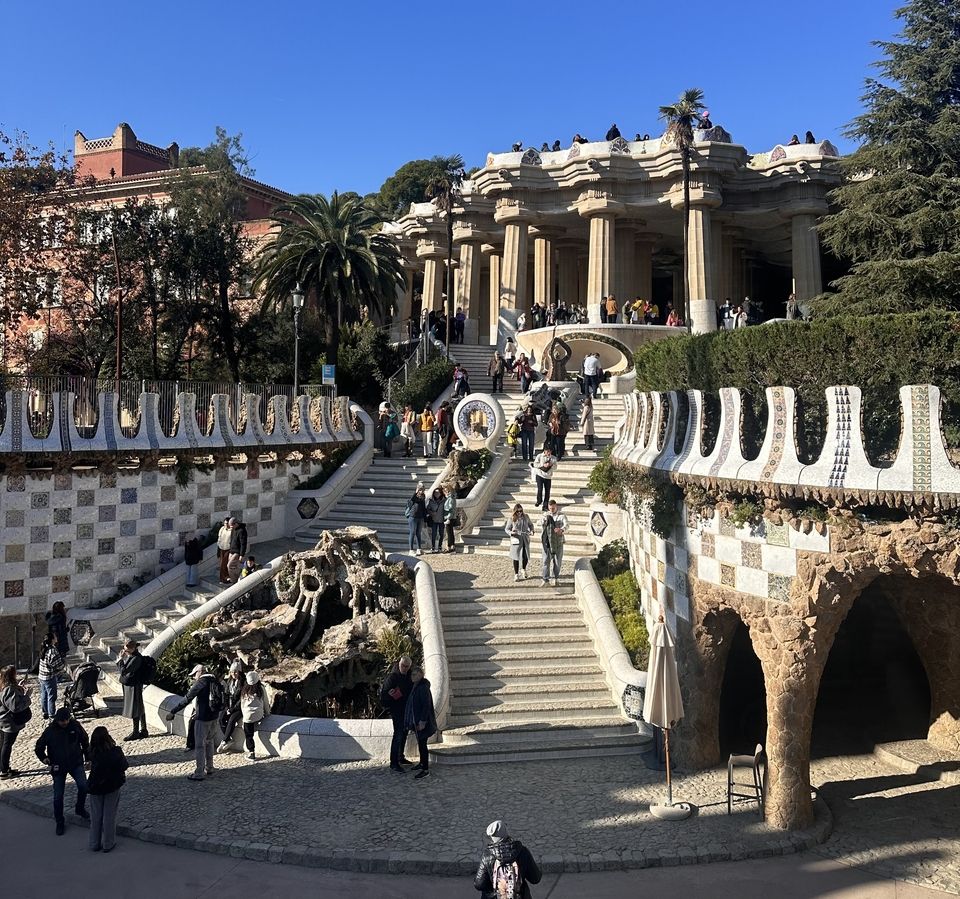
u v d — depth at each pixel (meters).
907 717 18.06
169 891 10.91
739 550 13.45
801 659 12.41
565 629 19.28
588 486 27.05
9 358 39.06
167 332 43.44
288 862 11.69
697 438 14.86
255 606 21.14
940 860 11.70
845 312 24.41
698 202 43.16
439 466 30.56
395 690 14.91
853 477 11.42
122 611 22.42
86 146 63.09
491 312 54.38
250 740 15.84
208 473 25.62
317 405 30.31
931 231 24.47
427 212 54.78
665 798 13.54
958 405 12.59
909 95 26.17
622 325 40.12
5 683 15.27
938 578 15.05
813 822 12.66
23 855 12.01
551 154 48.31
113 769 12.02
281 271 39.28
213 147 51.12
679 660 15.30
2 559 21.31
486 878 8.41
